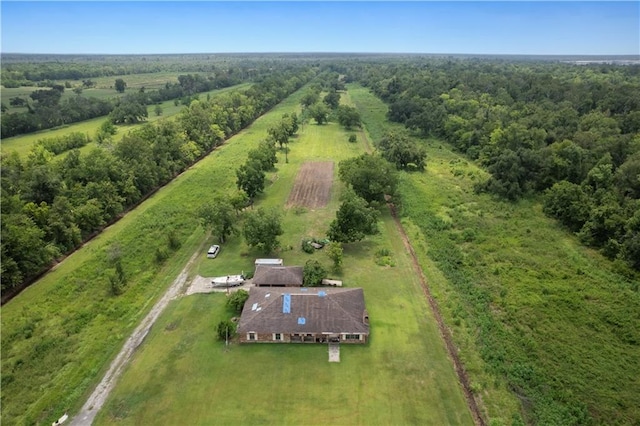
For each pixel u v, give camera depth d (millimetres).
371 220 60281
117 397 35844
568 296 48812
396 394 35969
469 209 74375
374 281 52469
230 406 34812
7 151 100688
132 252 59500
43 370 38938
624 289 50188
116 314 46531
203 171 95312
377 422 33406
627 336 42344
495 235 64562
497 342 41969
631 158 69125
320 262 56594
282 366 38875
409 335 43031
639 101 109312
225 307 47312
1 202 57125
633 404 34781
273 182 88500
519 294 49594
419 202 76938
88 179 72312
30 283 53656
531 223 68375
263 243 57281
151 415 34125
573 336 42625
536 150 85188
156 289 51281
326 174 93438
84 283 52406
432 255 58625
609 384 36781
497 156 92125
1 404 35406
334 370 38438
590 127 96688
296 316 42281
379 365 39031
